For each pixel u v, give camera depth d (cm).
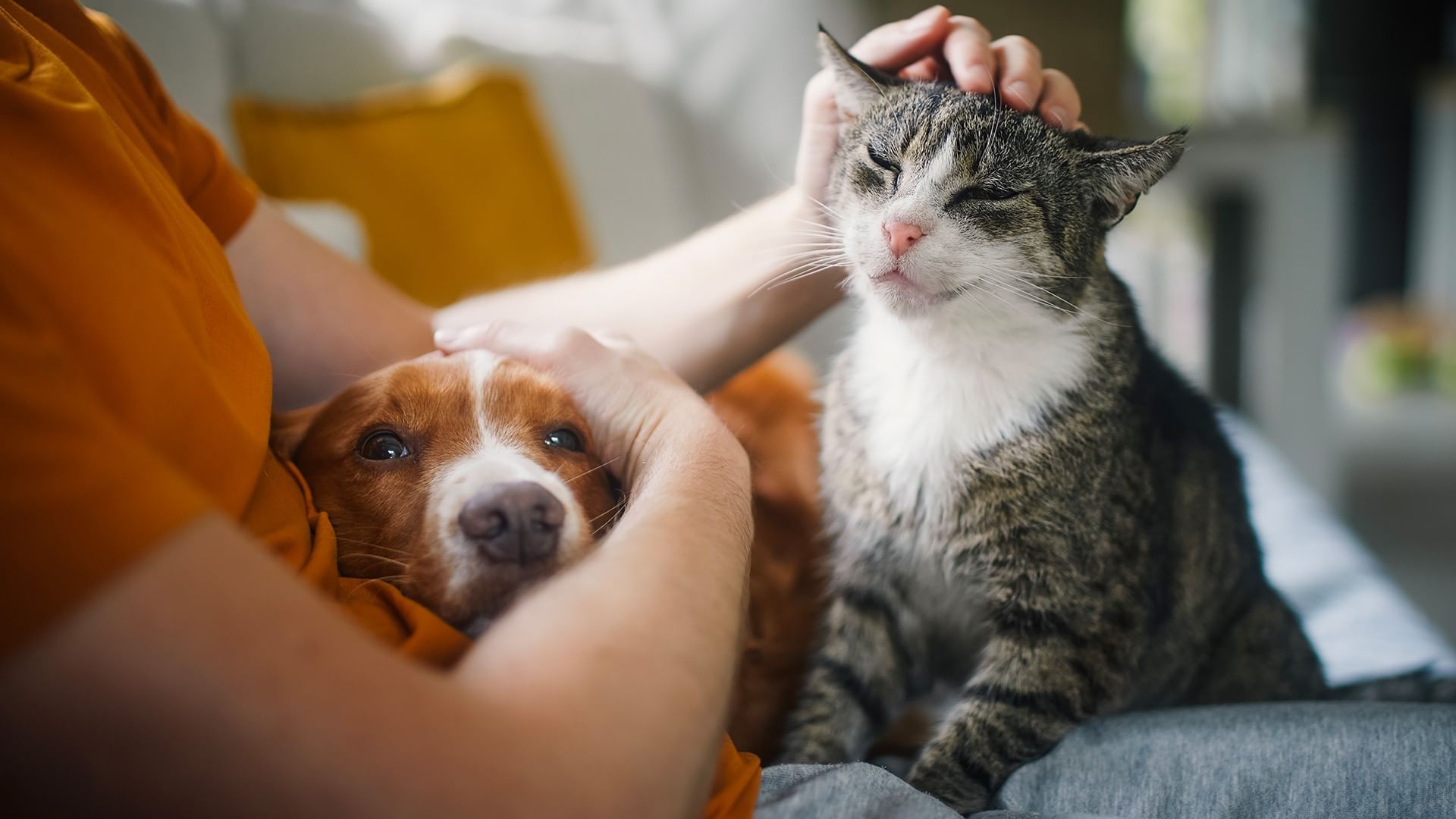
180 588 47
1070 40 289
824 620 136
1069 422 121
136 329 63
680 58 260
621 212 227
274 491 86
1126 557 117
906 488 127
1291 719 96
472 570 91
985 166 126
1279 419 341
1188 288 399
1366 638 152
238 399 79
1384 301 557
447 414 104
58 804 46
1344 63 520
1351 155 536
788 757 119
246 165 176
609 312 128
